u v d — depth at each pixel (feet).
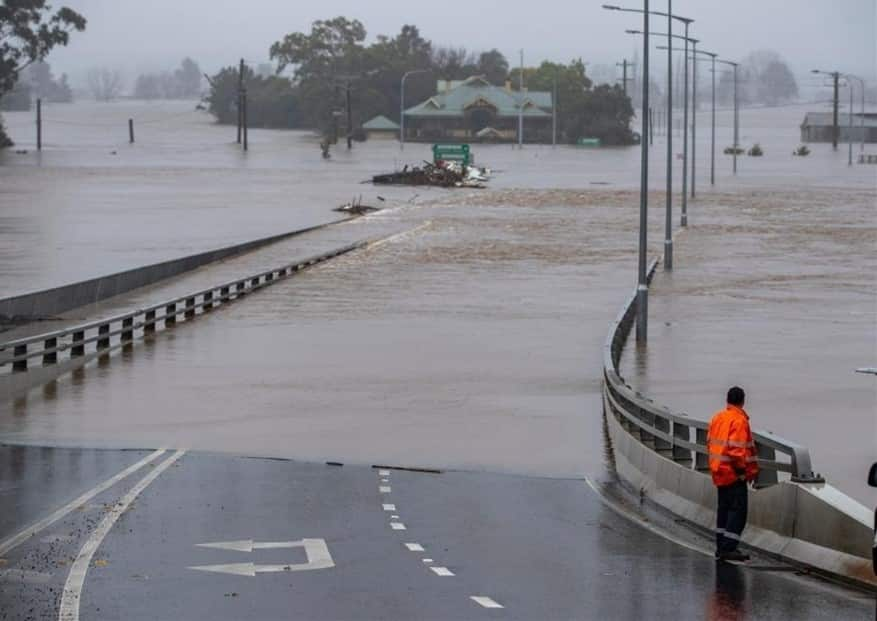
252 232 601.21
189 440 199.93
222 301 379.96
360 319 347.36
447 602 108.47
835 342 307.78
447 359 283.18
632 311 338.95
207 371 267.39
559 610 106.22
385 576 118.42
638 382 254.27
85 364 276.21
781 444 133.18
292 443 198.49
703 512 146.72
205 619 101.35
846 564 119.14
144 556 124.98
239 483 168.14
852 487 165.68
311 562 123.75
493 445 198.70
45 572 117.80
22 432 205.36
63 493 159.02
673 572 122.83
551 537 140.05
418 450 194.18
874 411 225.15
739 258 501.56
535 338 314.35
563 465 185.57
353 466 182.09
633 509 159.12
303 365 274.77
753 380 256.52
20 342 251.60
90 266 465.06
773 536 132.26
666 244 462.60
